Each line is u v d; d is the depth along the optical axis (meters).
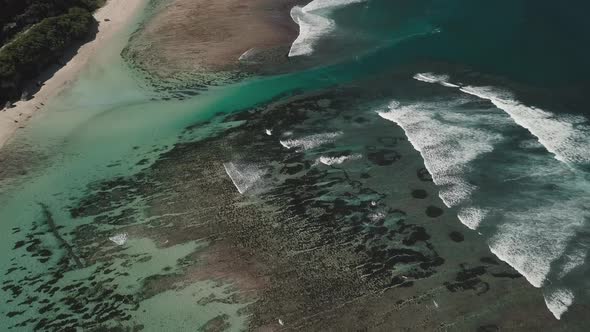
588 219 24.00
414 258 23.23
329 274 22.84
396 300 21.47
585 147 28.12
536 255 22.67
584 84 33.34
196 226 25.80
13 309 22.50
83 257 24.66
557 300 20.80
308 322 20.94
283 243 24.50
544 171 26.97
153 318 21.61
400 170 28.12
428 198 26.25
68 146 32.09
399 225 24.94
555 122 30.14
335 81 36.91
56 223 26.70
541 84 33.97
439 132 30.45
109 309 22.16
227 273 23.25
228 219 26.03
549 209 24.78
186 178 28.89
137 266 23.95
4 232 26.42
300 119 32.94
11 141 32.78
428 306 21.12
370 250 23.81
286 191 27.41
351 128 31.67
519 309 20.64
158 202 27.45
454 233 24.23
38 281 23.67
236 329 20.91
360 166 28.66
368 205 26.19
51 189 28.94
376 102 33.94
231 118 33.66
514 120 30.70
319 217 25.73
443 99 33.50
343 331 20.48
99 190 28.62
